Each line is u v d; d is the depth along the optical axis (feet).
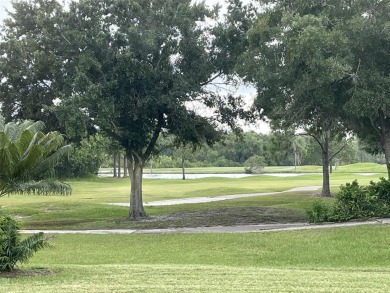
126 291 27.81
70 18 75.51
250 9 78.13
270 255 46.62
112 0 74.49
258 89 71.77
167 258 47.16
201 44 75.97
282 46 63.93
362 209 61.72
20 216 90.63
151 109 76.07
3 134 42.09
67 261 46.42
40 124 51.78
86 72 72.23
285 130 84.02
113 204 108.37
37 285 30.14
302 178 212.23
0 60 75.25
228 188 150.00
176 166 387.34
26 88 78.48
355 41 57.67
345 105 58.34
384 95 56.70
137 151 82.12
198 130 83.05
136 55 73.77
